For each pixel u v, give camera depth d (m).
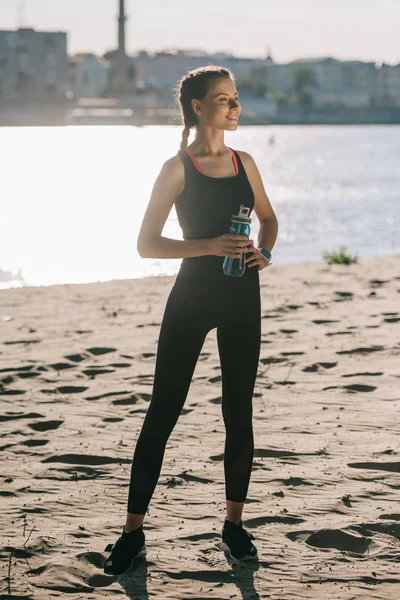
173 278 15.48
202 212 4.05
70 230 26.52
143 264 18.97
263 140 158.75
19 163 71.88
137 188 46.88
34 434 6.40
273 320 11.02
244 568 4.15
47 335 10.23
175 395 4.19
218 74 4.04
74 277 17.19
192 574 4.10
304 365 8.51
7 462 5.76
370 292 13.45
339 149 116.12
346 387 7.68
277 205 37.53
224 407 4.32
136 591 3.93
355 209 35.12
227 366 4.23
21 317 11.53
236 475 4.31
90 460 5.80
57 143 118.50
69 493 5.18
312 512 4.83
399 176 58.88
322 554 4.32
